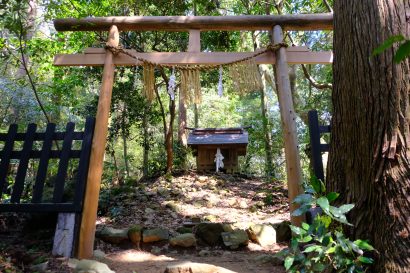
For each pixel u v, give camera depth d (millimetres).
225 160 8688
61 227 3441
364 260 2133
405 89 2275
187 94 4266
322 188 2662
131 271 3131
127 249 3805
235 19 4336
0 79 8180
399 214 2166
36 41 7641
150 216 4922
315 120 3889
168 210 5328
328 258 2377
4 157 3756
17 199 3564
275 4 8422
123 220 4723
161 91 11070
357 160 2467
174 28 4383
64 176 3648
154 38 8023
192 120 15961
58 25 4309
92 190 3607
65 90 8508
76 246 3459
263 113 10891
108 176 8766
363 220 2369
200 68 4281
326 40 8898
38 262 3059
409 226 2129
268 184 7594
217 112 16078
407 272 2047
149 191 6391
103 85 4039
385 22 2357
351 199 2479
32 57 7527
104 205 5125
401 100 2271
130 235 3885
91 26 4324
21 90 8109
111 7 7367
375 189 2305
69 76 8680
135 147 13039
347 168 2559
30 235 3889
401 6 2355
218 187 7305
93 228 3541
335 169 2695
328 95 9820
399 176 2209
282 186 6809
